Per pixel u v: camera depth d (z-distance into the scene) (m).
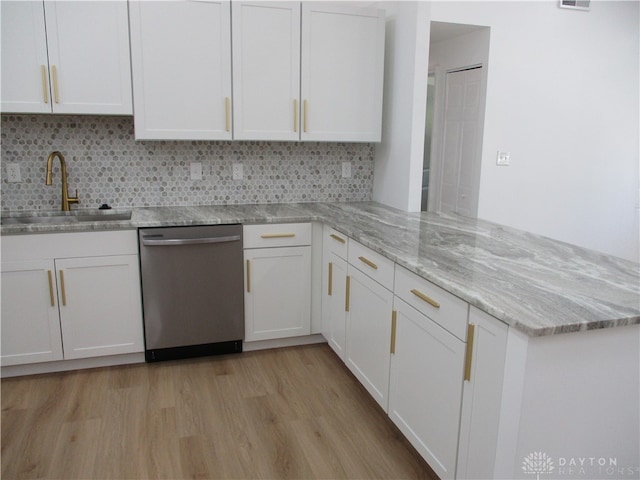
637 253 4.73
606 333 1.36
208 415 2.32
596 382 1.38
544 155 4.13
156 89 2.75
